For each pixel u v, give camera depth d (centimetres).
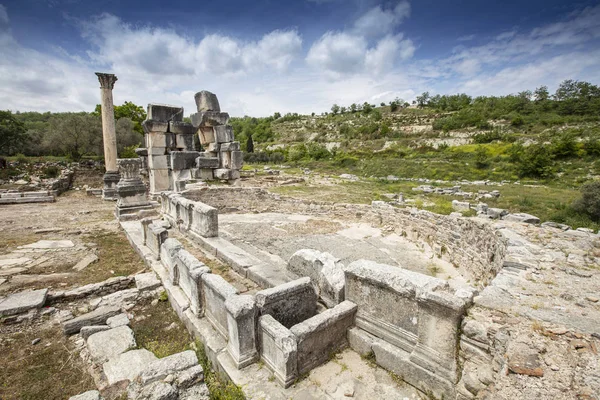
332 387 311
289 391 304
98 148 2764
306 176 2817
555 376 231
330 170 3762
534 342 262
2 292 509
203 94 1384
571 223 1210
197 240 719
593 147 3033
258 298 363
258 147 7162
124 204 1023
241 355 334
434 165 3362
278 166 4019
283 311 381
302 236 873
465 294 320
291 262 511
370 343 349
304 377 324
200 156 1423
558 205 1487
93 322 443
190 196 1141
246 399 295
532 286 356
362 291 372
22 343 402
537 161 2728
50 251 711
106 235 855
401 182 2639
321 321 341
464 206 1392
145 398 268
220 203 1211
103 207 1341
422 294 303
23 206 1336
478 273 607
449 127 6381
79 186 1986
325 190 1908
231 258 584
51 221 1029
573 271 396
